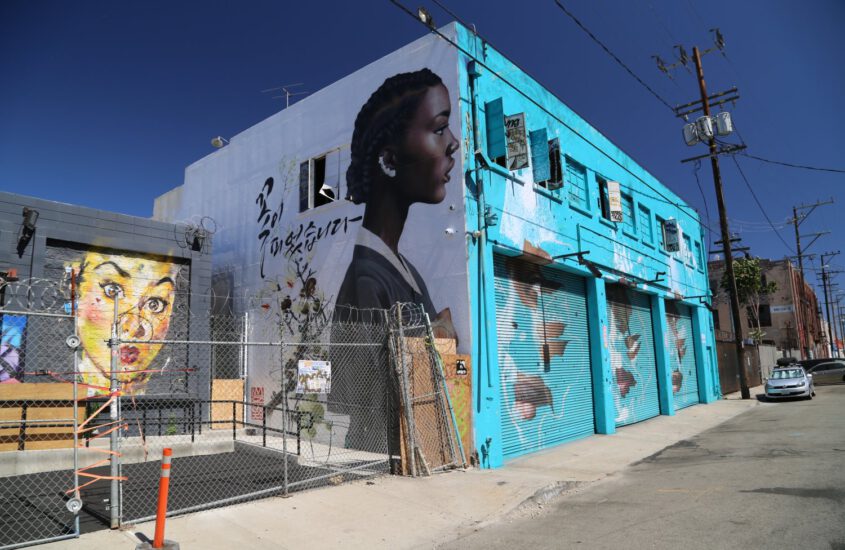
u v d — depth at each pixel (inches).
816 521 226.1
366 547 227.5
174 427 500.7
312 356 500.4
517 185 470.6
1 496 298.2
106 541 216.5
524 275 482.0
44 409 394.0
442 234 416.8
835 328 3368.6
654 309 750.5
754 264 1665.8
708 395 885.8
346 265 486.6
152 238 522.6
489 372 400.8
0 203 433.7
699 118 818.8
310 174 542.0
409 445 345.1
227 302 613.3
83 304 474.3
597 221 602.9
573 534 236.1
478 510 278.5
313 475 348.5
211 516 251.6
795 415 639.8
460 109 419.5
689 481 324.2
